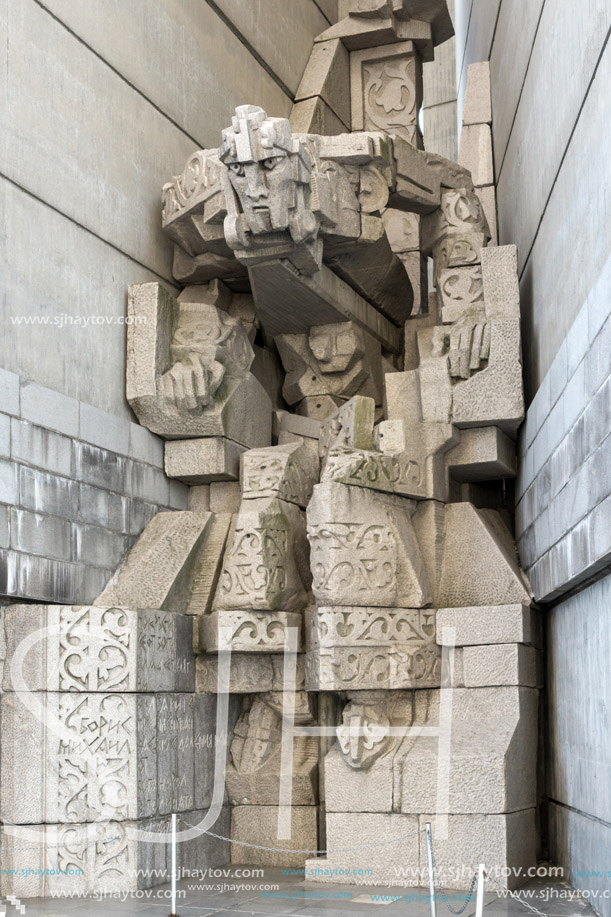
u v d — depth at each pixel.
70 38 6.97
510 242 9.37
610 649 5.21
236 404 7.75
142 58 7.84
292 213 6.86
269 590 7.01
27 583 6.01
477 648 6.80
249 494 7.40
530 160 7.92
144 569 6.97
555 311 6.72
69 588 6.42
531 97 7.82
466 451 7.61
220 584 7.13
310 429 8.45
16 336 6.19
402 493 7.20
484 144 10.88
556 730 6.97
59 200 6.74
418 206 8.20
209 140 8.81
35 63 6.59
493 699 6.70
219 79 8.96
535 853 6.82
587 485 5.15
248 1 9.44
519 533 7.92
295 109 10.05
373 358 8.77
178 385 7.34
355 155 7.42
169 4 8.24
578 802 6.18
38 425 6.23
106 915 5.36
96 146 7.21
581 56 5.64
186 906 5.66
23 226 6.36
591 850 5.70
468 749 6.41
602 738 5.44
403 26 10.39
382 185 7.66
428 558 7.30
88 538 6.66
